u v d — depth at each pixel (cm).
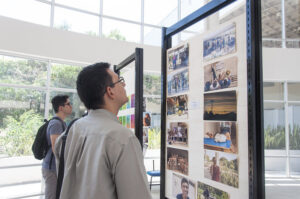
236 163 100
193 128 129
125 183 83
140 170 86
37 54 479
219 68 112
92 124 96
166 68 157
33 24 477
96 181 83
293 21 794
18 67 486
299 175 697
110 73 105
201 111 123
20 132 479
